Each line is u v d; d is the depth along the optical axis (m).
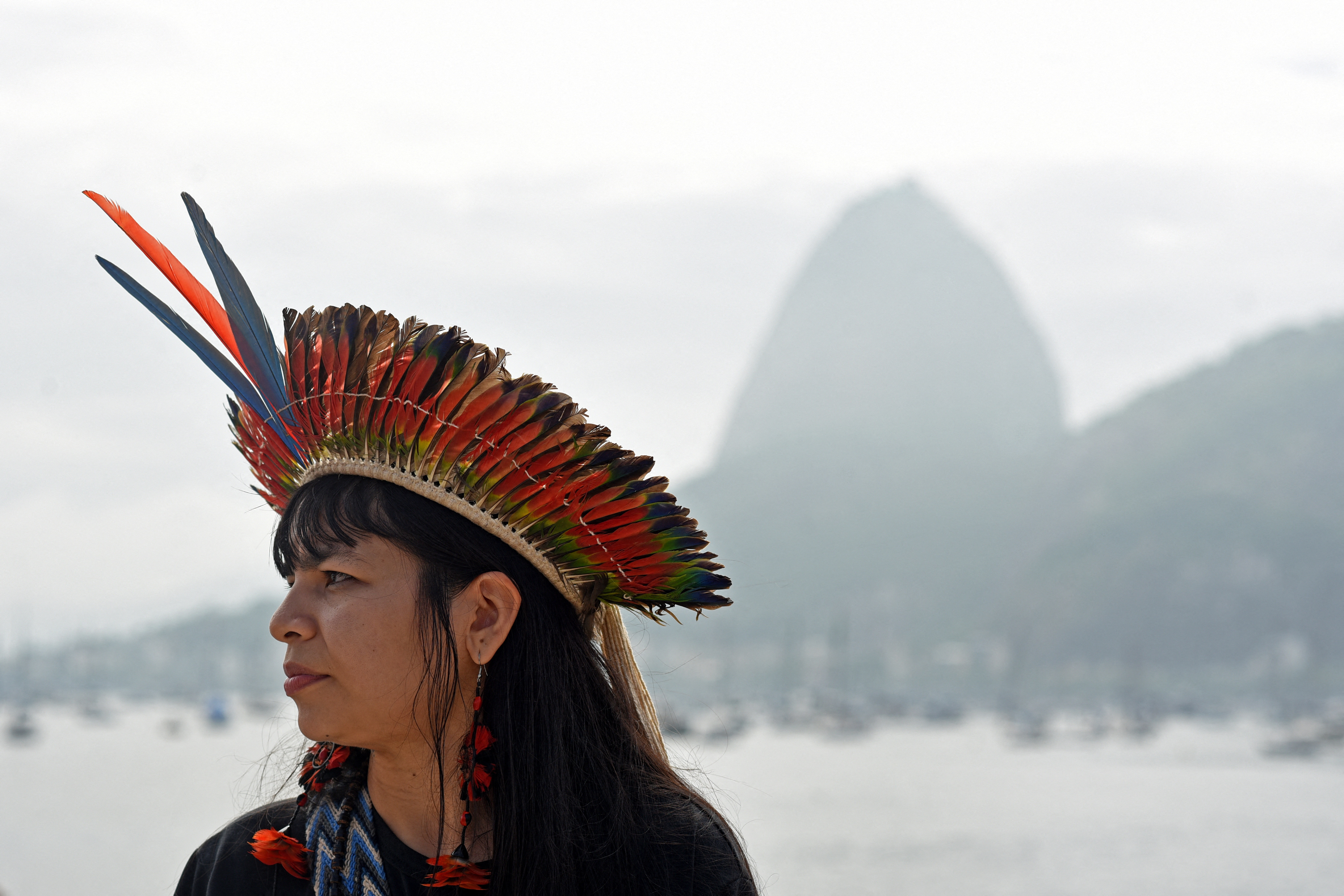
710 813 1.77
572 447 1.63
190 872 1.73
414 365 1.60
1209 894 32.78
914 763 82.25
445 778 1.66
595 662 1.76
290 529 1.65
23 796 47.91
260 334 1.73
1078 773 75.88
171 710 151.00
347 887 1.62
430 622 1.60
